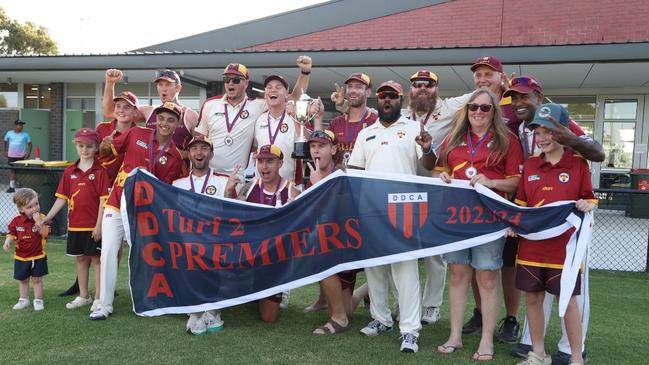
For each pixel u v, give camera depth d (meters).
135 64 12.22
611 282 6.40
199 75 12.92
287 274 4.29
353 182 4.17
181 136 5.12
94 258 4.91
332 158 4.52
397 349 4.03
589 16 12.21
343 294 4.66
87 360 3.70
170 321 4.59
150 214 4.49
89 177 4.95
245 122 5.14
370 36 13.59
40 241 4.84
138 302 4.57
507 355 3.95
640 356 4.00
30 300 5.17
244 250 4.33
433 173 4.42
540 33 12.53
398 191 4.07
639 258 7.82
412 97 4.83
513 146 3.92
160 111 4.61
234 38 14.22
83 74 14.02
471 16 12.94
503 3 12.73
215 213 4.39
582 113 14.01
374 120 5.09
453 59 10.24
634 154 13.61
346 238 4.18
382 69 11.20
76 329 4.34
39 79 15.34
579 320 3.59
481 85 4.57
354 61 10.76
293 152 4.75
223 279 4.37
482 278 3.92
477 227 3.86
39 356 3.76
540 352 3.71
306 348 4.01
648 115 13.44
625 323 4.81
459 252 3.95
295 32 13.97
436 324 4.76
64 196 5.01
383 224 4.09
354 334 4.38
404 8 13.33
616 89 13.62
